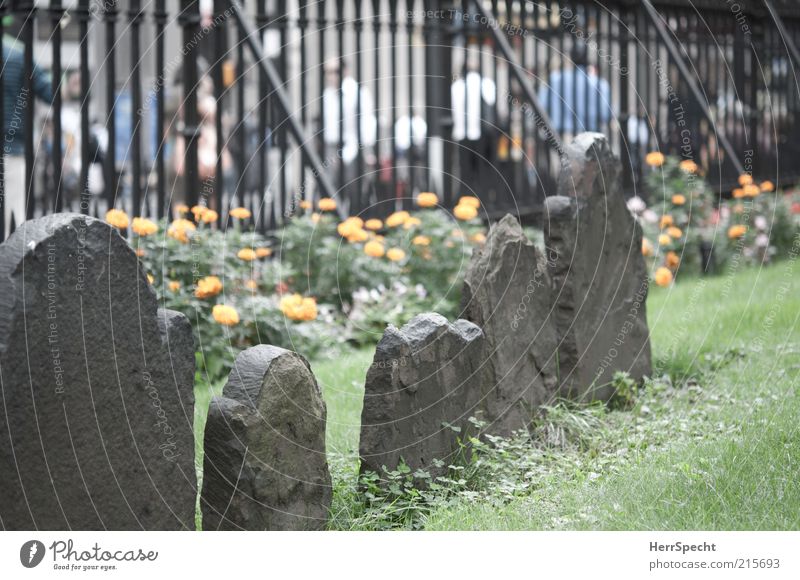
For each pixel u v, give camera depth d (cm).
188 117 757
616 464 428
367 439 386
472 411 435
